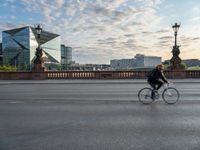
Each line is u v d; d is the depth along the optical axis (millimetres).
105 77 29484
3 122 7113
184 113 8180
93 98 12281
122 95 13430
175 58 28547
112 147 4910
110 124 6738
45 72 29766
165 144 5070
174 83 21703
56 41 139875
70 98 12398
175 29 28156
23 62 129500
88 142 5230
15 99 12219
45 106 9891
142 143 5137
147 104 10211
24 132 6055
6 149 4891
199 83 21812
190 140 5316
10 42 134000
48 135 5781
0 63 135750
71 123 6910
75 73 29875
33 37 132625
